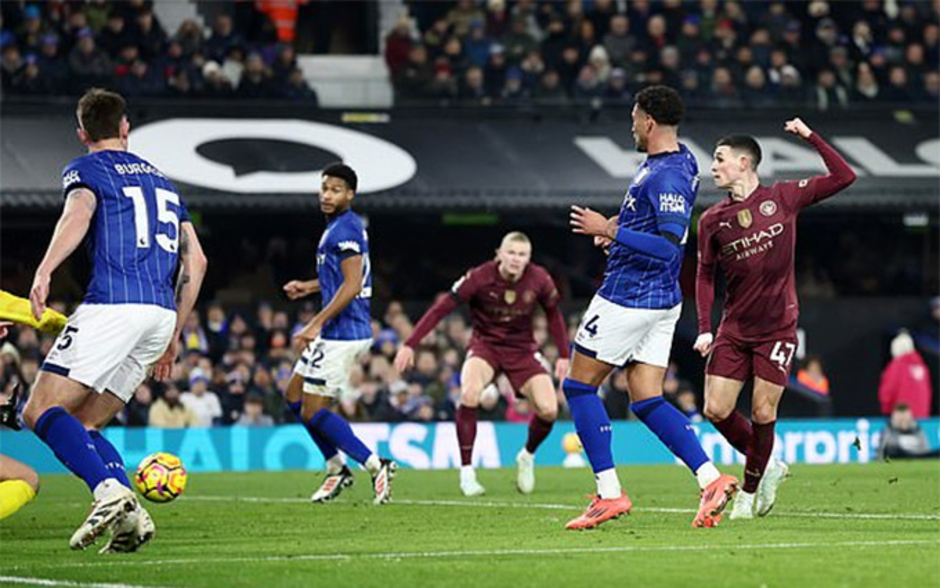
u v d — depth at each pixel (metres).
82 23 69.12
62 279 69.38
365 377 63.25
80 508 37.38
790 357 30.23
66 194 24.55
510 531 28.67
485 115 71.81
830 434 62.50
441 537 27.52
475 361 42.00
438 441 59.59
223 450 58.16
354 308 38.19
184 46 70.31
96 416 25.83
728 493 28.67
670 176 27.50
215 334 64.81
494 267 42.16
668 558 22.97
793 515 31.97
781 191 29.95
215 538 27.97
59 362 24.27
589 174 69.88
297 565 22.44
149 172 25.27
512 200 68.62
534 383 41.88
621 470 54.69
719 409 30.80
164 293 24.92
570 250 74.94
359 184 67.81
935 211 71.56
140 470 28.92
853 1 77.94
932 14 78.75
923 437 63.22
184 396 61.16
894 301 74.75
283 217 72.50
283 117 69.69
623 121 72.62
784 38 75.81
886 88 75.75
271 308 70.44
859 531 27.88
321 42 77.25
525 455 42.25
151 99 69.06
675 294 28.58
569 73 73.25
